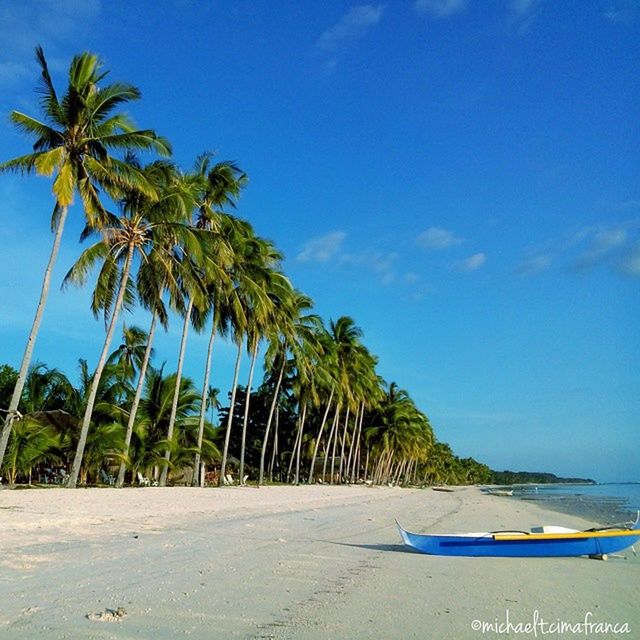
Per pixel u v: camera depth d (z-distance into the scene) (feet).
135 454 106.93
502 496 242.58
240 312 115.44
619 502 187.52
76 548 33.96
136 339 133.69
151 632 19.66
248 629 20.59
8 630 19.17
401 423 251.19
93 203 83.61
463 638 21.06
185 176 109.29
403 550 40.81
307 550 38.73
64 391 110.73
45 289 75.05
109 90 81.87
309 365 163.53
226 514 60.44
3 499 59.72
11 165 75.56
